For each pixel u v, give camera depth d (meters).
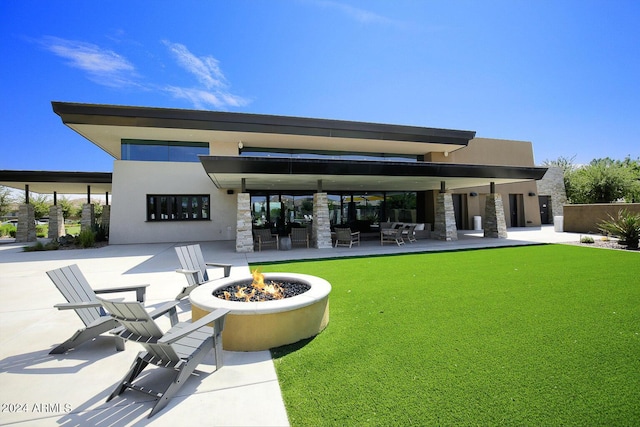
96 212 30.55
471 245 12.21
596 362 3.01
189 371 2.72
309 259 9.51
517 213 23.77
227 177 11.05
